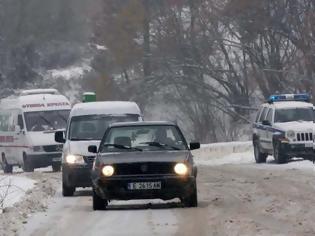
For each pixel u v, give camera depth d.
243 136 168.50
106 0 190.25
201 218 40.31
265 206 45.03
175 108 176.38
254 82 175.62
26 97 100.88
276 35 171.25
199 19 178.00
